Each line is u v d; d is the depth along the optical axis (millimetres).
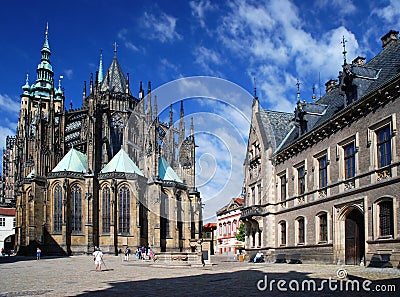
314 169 47875
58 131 114750
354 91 41969
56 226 94750
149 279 30172
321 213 46062
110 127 119062
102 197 97562
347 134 41469
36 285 26734
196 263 49656
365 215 37562
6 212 137875
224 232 101812
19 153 138625
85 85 131000
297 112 53844
